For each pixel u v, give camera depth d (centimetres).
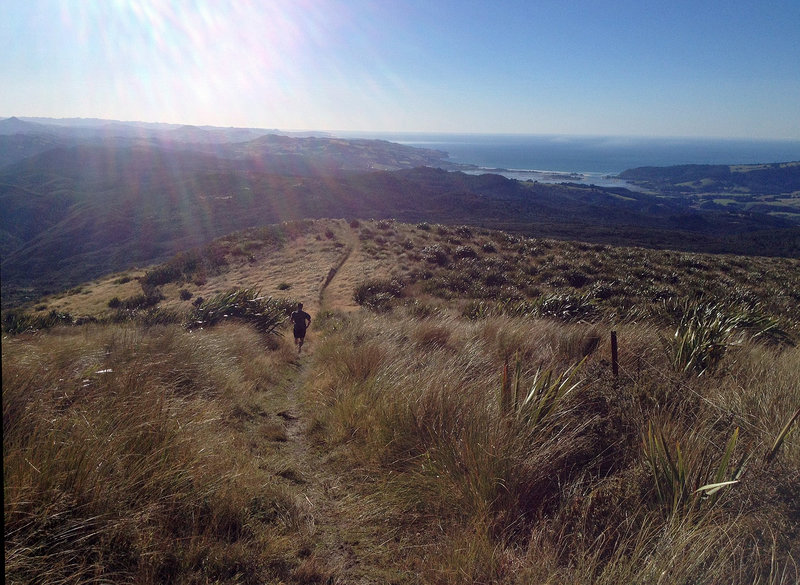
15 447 267
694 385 477
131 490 276
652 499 286
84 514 249
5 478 238
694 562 220
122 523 247
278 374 798
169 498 279
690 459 310
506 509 297
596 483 321
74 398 376
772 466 298
